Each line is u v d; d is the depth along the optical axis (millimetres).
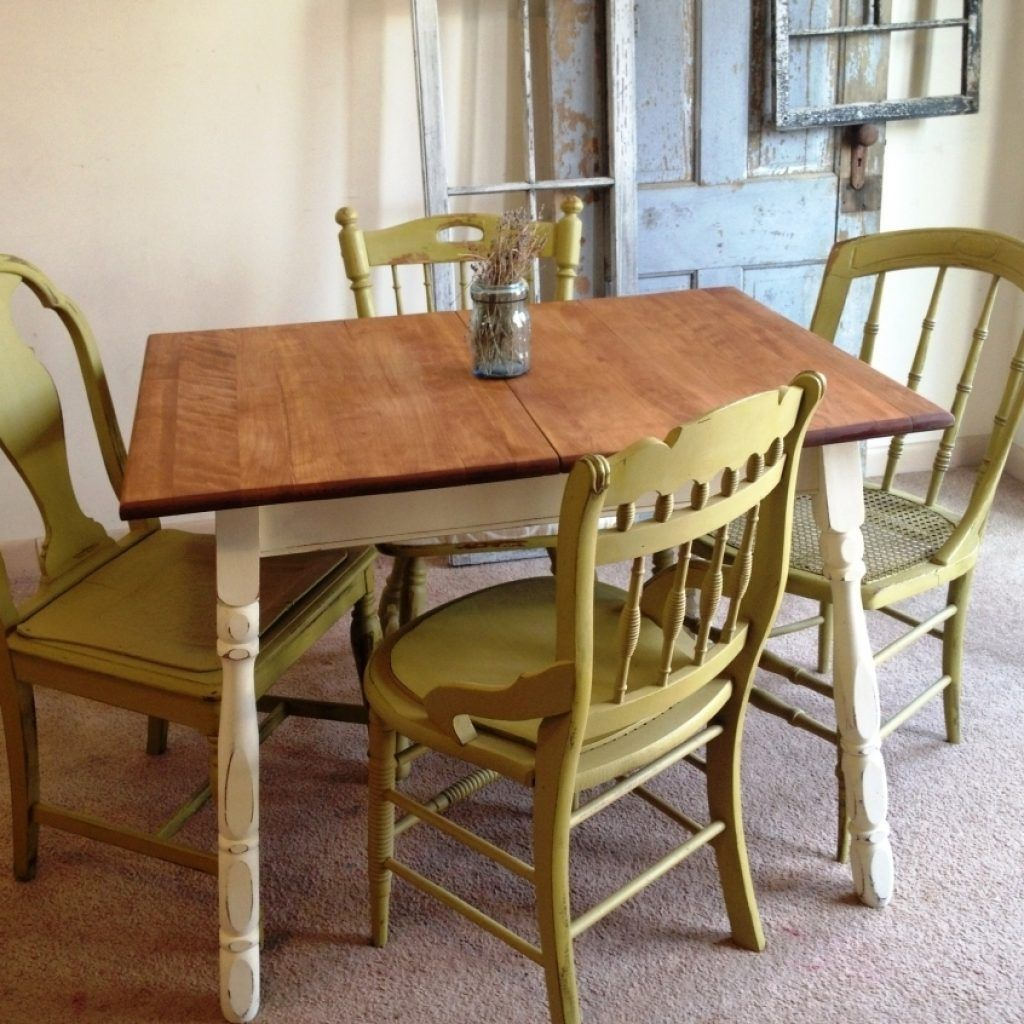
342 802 2158
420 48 2543
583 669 1345
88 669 1714
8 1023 1717
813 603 2734
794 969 1771
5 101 2535
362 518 1557
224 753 1593
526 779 1483
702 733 1679
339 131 2707
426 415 1663
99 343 2771
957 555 1975
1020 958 1774
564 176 2738
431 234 2344
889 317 3123
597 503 1230
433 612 1812
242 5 2561
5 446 1790
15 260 1873
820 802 2115
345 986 1769
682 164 2775
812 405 1431
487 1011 1721
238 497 1440
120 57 2549
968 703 2359
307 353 1946
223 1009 1706
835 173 2844
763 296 2918
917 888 1912
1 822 2121
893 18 2791
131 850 1820
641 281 2842
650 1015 1701
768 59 2705
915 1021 1678
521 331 1773
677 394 1714
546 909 1528
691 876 1952
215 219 2725
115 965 1814
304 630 1799
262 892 1946
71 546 1944
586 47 2654
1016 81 2924
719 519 1388
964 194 3023
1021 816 2057
